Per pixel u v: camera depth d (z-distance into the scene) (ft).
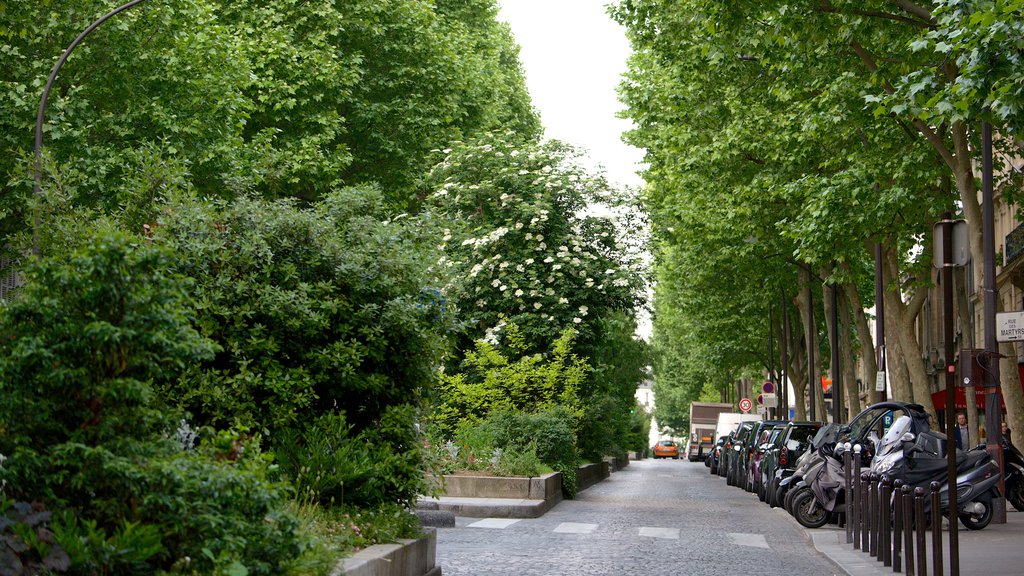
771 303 184.44
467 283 108.58
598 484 131.85
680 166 118.62
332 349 39.34
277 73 121.29
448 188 114.83
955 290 103.60
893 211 91.04
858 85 84.94
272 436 38.04
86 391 22.90
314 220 41.01
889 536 47.85
